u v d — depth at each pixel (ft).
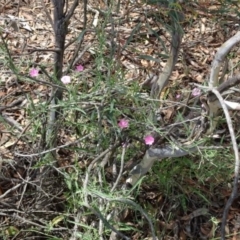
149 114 9.80
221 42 14.78
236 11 9.86
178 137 9.87
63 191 10.77
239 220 11.47
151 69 12.25
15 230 10.42
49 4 15.58
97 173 9.89
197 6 10.46
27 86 12.68
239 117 11.88
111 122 9.55
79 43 10.43
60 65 10.18
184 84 13.70
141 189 11.31
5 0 15.53
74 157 10.78
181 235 11.16
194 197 11.53
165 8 9.38
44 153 9.91
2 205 10.49
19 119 12.23
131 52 13.15
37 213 10.51
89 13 13.85
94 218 9.91
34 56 13.44
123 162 9.75
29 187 10.77
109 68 9.53
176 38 9.85
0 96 12.59
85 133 10.69
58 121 10.07
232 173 11.44
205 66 14.30
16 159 11.10
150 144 9.36
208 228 11.32
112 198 8.56
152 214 10.94
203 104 9.34
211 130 9.71
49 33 14.71
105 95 9.34
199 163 10.50
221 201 11.69
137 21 13.51
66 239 10.37
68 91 9.68
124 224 9.71
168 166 10.88
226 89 9.21
